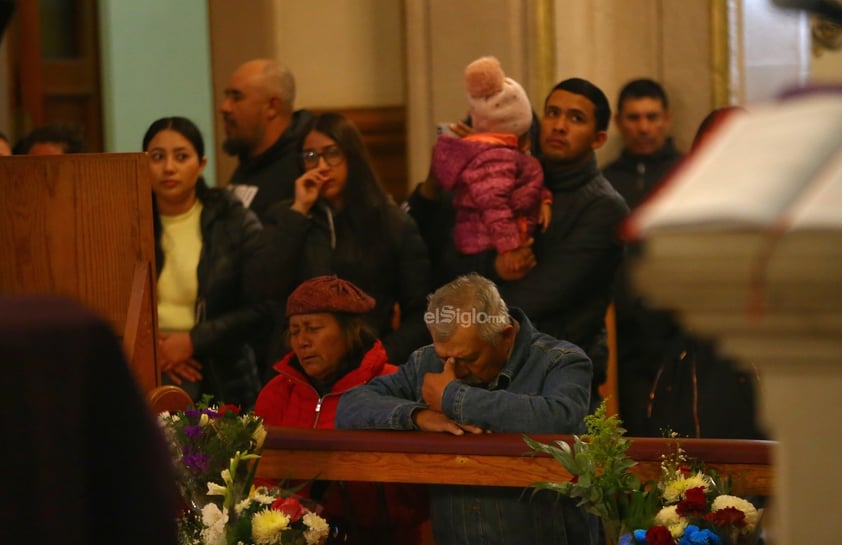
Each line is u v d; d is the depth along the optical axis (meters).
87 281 7.45
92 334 2.43
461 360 7.15
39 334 2.36
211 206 10.20
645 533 6.03
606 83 12.82
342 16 13.85
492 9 12.66
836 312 1.87
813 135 1.90
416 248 9.98
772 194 1.83
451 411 6.91
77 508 2.40
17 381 2.32
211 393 10.02
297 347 8.28
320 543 6.62
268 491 6.87
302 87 13.99
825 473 2.08
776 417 2.08
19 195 7.45
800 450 2.09
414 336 9.71
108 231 7.42
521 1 12.59
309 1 13.91
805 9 2.16
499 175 9.49
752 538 6.00
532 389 7.26
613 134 12.30
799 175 1.85
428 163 13.04
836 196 1.80
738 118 2.06
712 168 1.94
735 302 1.90
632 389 10.17
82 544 2.41
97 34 16.42
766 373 2.05
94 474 2.46
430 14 12.89
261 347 10.45
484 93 9.72
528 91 12.64
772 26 12.69
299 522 6.60
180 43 16.89
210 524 6.45
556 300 9.36
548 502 6.89
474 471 6.78
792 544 2.11
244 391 10.18
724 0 12.58
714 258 1.87
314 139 9.98
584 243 9.46
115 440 2.46
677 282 1.91
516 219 9.54
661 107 11.59
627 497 6.28
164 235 10.15
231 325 9.96
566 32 12.59
